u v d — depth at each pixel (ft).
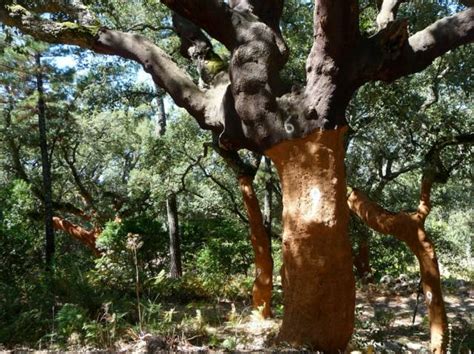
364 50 17.69
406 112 32.09
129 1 41.68
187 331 21.76
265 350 16.03
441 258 64.18
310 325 17.52
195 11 17.88
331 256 17.31
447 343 20.39
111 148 70.54
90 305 23.88
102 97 44.27
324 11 16.79
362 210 23.85
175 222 47.65
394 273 54.75
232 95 18.53
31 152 59.82
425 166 24.25
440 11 32.78
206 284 38.73
